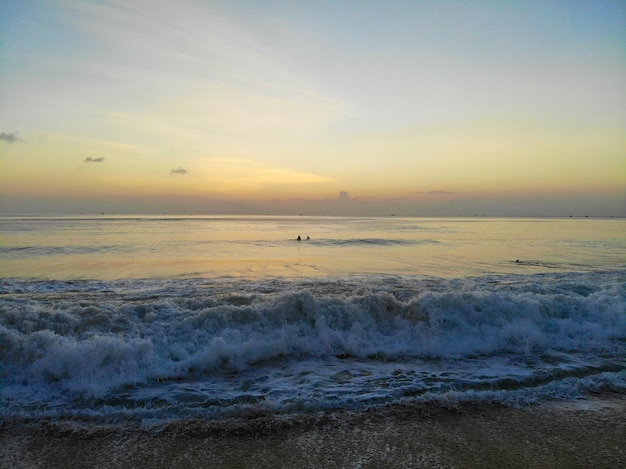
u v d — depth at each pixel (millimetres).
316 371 6414
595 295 10359
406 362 6875
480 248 37469
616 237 54844
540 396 5551
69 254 28734
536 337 7727
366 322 7969
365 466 3934
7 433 4465
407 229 83562
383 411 5055
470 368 6602
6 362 5953
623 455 4188
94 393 5430
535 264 24578
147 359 6223
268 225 103562
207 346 6742
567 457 4133
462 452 4199
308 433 4527
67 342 6191
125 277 18422
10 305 9258
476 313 8336
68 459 4020
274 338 7258
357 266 23703
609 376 6152
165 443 4312
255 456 4086
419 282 15156
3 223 89938
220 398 5379
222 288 13633
